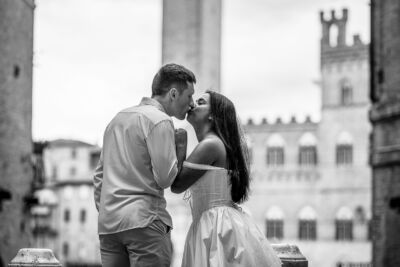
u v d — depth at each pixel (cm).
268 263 541
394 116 2434
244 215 554
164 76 530
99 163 536
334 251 6638
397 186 2409
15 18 2684
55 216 7831
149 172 502
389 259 2419
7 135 2609
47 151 7962
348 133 6756
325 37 6919
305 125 6925
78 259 7738
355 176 6681
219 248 530
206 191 545
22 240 2733
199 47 4478
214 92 566
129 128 502
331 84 6869
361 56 6775
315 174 6825
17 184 2691
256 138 7050
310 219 6781
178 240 5434
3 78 2581
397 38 2473
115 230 495
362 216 6612
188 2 4528
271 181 6944
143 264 494
